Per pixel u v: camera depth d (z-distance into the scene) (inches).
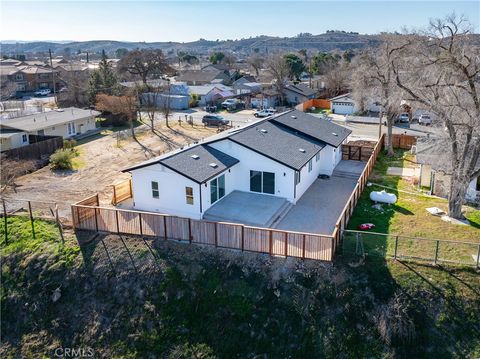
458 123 858.1
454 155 911.0
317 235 731.4
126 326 721.6
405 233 862.5
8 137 1633.9
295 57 3983.8
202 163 987.9
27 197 1147.9
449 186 1021.8
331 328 662.5
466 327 646.5
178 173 924.6
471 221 919.0
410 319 652.7
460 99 861.2
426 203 1032.2
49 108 2876.5
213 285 744.3
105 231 900.0
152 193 983.6
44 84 4126.5
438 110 868.6
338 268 730.8
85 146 1743.4
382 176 1252.5
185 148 1068.5
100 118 2335.1
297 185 1045.2
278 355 652.1
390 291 691.4
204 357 667.4
